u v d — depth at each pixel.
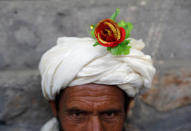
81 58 0.83
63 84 0.87
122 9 1.28
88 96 0.86
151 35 1.28
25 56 1.25
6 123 1.19
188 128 1.28
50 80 0.88
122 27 0.80
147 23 1.28
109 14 1.28
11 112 1.18
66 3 1.26
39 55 1.25
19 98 1.18
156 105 1.27
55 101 1.00
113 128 0.93
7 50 1.23
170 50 1.30
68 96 0.88
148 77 0.89
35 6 1.24
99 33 0.76
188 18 1.31
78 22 1.27
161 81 1.26
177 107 1.28
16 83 1.16
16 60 1.24
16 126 1.20
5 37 1.23
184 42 1.31
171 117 1.28
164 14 1.29
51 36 1.25
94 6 1.27
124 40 0.80
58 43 0.97
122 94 0.92
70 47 0.87
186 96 1.28
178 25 1.30
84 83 0.85
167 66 1.26
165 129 1.28
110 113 0.91
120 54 0.81
